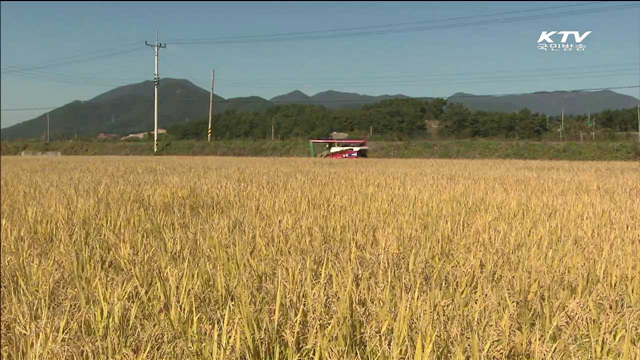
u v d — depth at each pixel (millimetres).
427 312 2814
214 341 2549
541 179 15289
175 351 2641
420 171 20984
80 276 3980
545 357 2588
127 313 3158
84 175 17109
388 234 5430
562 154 47469
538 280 3684
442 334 2689
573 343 2756
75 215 7082
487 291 3410
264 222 6227
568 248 4938
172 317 2975
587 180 14781
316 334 2736
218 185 11680
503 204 8578
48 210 7508
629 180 14891
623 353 2615
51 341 2701
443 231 5703
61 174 18000
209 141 66375
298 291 3316
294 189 11016
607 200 9211
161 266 4094
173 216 7035
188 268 4020
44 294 3621
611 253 4742
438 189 11203
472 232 5676
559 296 3428
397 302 3146
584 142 50031
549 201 8930
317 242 5020
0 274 4176
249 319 2854
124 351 2564
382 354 2525
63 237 5445
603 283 3730
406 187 11719
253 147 62531
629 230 6074
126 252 4645
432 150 54094
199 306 3285
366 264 4223
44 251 5062
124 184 12570
